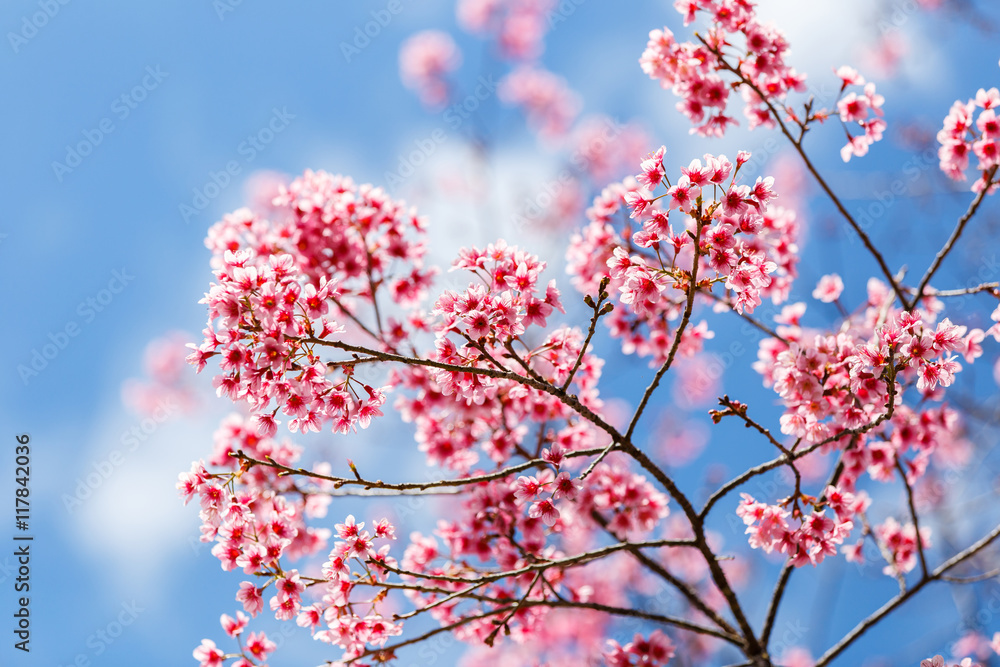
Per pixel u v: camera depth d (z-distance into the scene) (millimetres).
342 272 5336
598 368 4781
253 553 4059
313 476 3789
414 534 5121
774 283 5188
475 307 3613
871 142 4867
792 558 3963
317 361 3525
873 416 4074
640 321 5078
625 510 5047
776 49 4684
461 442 5109
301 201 5234
